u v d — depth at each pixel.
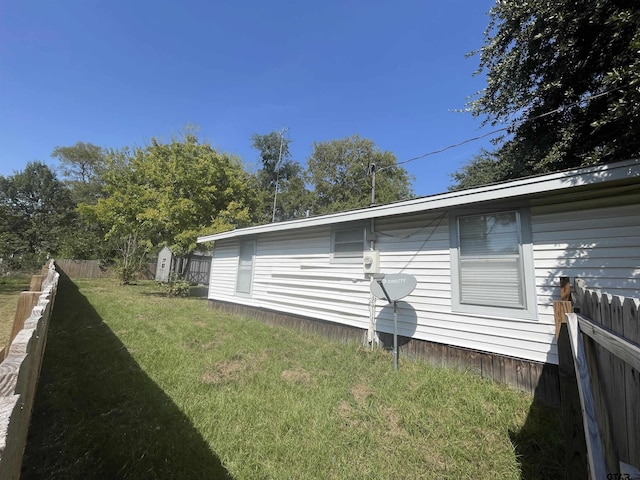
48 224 29.05
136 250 17.69
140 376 3.74
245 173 18.48
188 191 13.79
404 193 27.25
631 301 1.47
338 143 27.78
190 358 4.49
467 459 2.44
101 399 3.16
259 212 18.58
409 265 5.03
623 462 1.47
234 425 2.80
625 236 3.29
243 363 4.41
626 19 4.04
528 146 7.65
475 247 4.32
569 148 6.59
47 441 2.45
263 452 2.44
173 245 12.95
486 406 3.23
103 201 15.75
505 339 3.91
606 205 3.41
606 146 5.72
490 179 11.20
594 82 6.08
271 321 7.50
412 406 3.18
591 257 3.45
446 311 4.50
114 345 4.92
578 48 5.85
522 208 3.96
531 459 2.43
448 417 2.99
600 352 1.92
